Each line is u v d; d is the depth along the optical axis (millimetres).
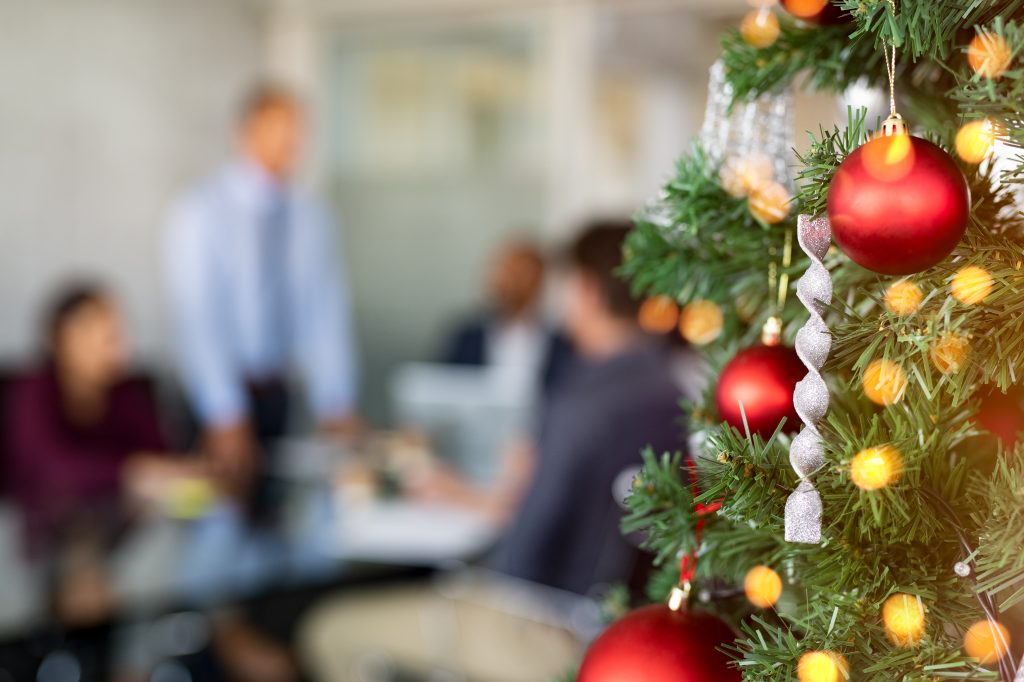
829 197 392
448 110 5070
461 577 1890
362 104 5266
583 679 473
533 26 4824
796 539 395
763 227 497
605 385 1694
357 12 5141
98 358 3096
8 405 3398
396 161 5211
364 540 2131
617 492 1602
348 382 3766
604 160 4914
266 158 3510
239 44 5168
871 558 414
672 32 4566
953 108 493
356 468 2670
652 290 575
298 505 2484
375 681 2080
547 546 1683
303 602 3322
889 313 400
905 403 426
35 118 4344
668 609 477
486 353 4242
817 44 497
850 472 393
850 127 411
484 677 1869
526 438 2551
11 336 4297
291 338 3652
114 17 4605
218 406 3402
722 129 540
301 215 3645
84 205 4543
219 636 3174
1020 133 391
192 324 3432
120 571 1922
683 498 489
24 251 4340
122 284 4703
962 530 406
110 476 2904
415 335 5234
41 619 1659
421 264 5199
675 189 509
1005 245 402
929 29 401
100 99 4578
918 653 405
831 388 495
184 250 3449
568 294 1880
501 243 4977
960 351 394
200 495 2529
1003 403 453
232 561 1997
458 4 4926
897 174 371
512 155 4926
